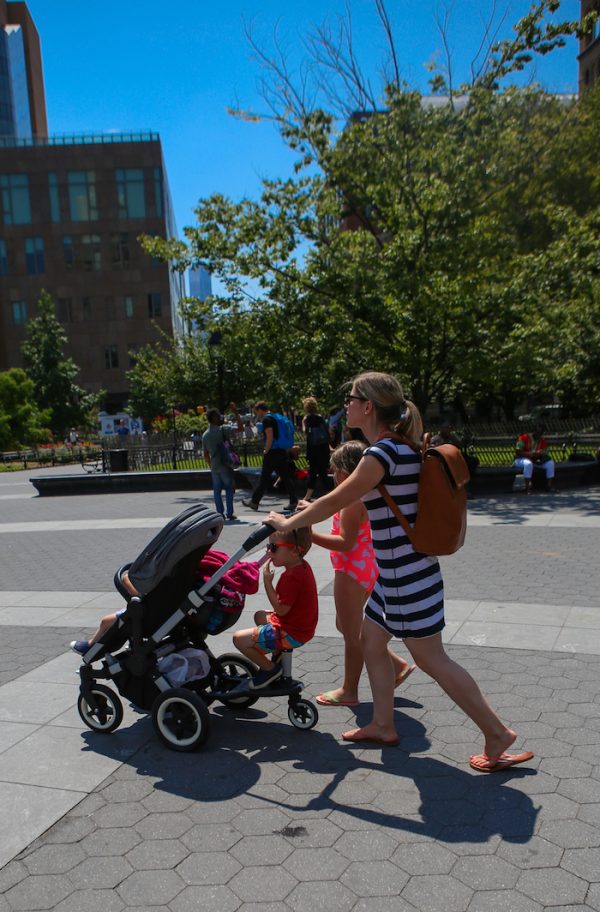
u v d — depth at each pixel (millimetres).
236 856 2574
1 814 2898
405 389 15375
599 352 19547
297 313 15031
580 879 2373
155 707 3430
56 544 9531
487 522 9812
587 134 22859
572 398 24016
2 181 61688
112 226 61938
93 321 62594
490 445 14914
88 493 16312
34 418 42812
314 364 14773
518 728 3479
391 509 2934
